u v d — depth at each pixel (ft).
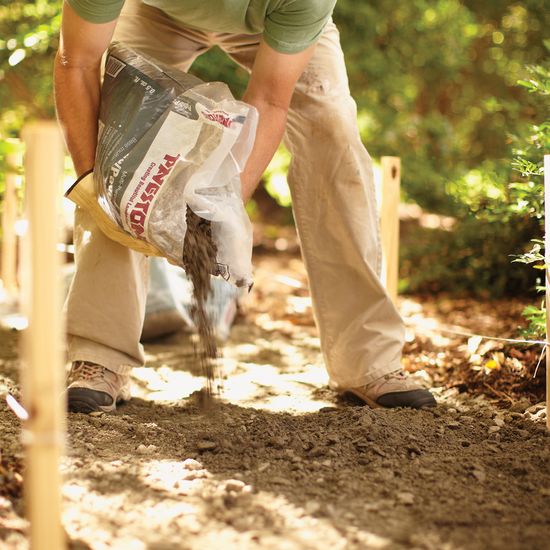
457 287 22.89
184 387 15.14
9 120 23.17
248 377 16.14
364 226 13.51
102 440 11.67
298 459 11.02
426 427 12.54
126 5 13.39
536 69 16.56
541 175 15.52
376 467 10.83
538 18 35.09
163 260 19.04
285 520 9.17
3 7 24.52
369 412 12.87
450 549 8.57
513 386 14.73
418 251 24.58
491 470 10.85
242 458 11.12
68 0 11.06
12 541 8.54
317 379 15.98
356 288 13.76
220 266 11.55
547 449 11.63
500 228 21.34
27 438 7.39
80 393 12.82
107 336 13.07
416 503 9.73
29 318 7.14
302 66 11.78
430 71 36.04
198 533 8.82
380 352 13.71
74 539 8.62
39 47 22.35
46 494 7.27
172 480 10.20
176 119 11.41
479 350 16.31
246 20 11.94
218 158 11.26
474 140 36.99
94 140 12.03
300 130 13.42
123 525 8.96
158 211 11.21
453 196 23.65
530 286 21.21
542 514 9.50
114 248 12.90
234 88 26.63
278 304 23.27
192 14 12.19
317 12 11.24
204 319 11.59
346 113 13.41
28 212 7.03
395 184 16.89
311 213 13.65
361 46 31.99
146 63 11.96
